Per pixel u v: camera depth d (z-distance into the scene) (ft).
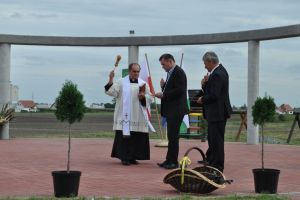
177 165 35.29
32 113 174.40
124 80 38.09
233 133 83.15
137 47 57.16
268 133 84.84
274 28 51.19
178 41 55.72
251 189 27.22
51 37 57.72
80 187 27.20
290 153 47.21
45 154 43.06
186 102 35.17
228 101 30.66
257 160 41.09
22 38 57.47
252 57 53.67
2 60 57.62
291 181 30.58
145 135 37.91
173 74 34.94
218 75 30.22
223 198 23.71
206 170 26.84
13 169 33.88
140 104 37.78
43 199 22.85
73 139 59.98
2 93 57.72
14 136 64.69
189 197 23.82
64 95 24.97
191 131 66.44
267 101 26.71
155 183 28.84
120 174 32.32
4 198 23.15
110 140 58.90
